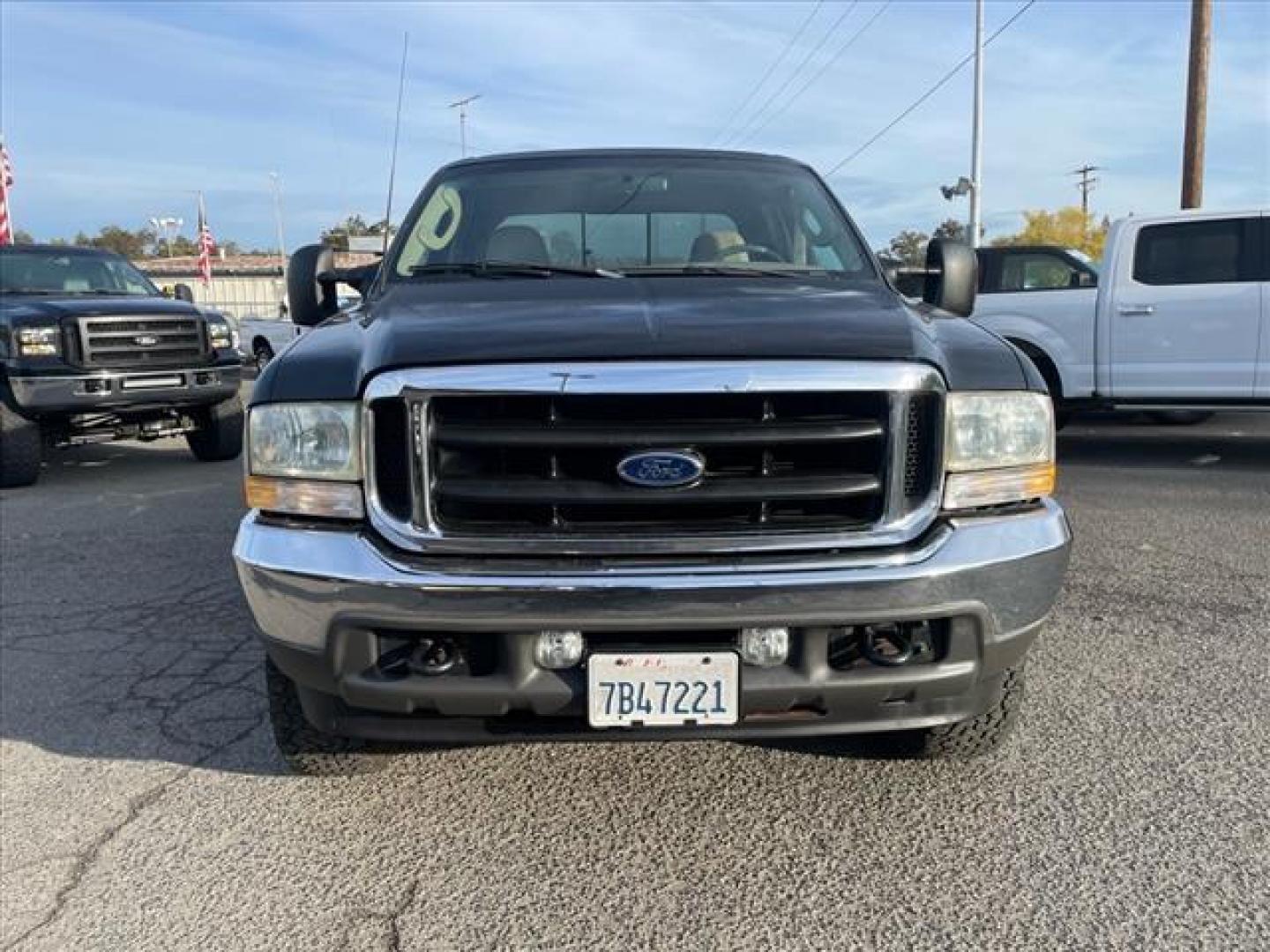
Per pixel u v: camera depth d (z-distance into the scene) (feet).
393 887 8.59
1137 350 28.66
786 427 7.86
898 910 8.12
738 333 8.21
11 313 27.86
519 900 8.37
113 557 19.61
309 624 8.07
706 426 7.82
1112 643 13.84
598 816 9.62
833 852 8.94
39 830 9.57
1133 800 9.66
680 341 8.04
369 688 8.00
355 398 8.16
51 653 14.20
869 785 10.07
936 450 8.11
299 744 9.90
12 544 20.84
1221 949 7.54
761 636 7.80
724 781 10.21
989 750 10.19
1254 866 8.55
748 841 9.15
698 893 8.41
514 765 10.65
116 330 28.58
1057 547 8.33
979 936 7.77
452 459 7.97
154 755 11.05
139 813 9.86
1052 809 9.53
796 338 8.14
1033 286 31.42
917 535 8.05
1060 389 30.27
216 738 11.44
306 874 8.80
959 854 8.84
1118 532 20.18
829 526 7.95
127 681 13.17
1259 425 36.52
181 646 14.44
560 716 8.02
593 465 7.90
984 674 8.25
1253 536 19.80
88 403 28.04
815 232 12.37
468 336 8.30
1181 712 11.59
